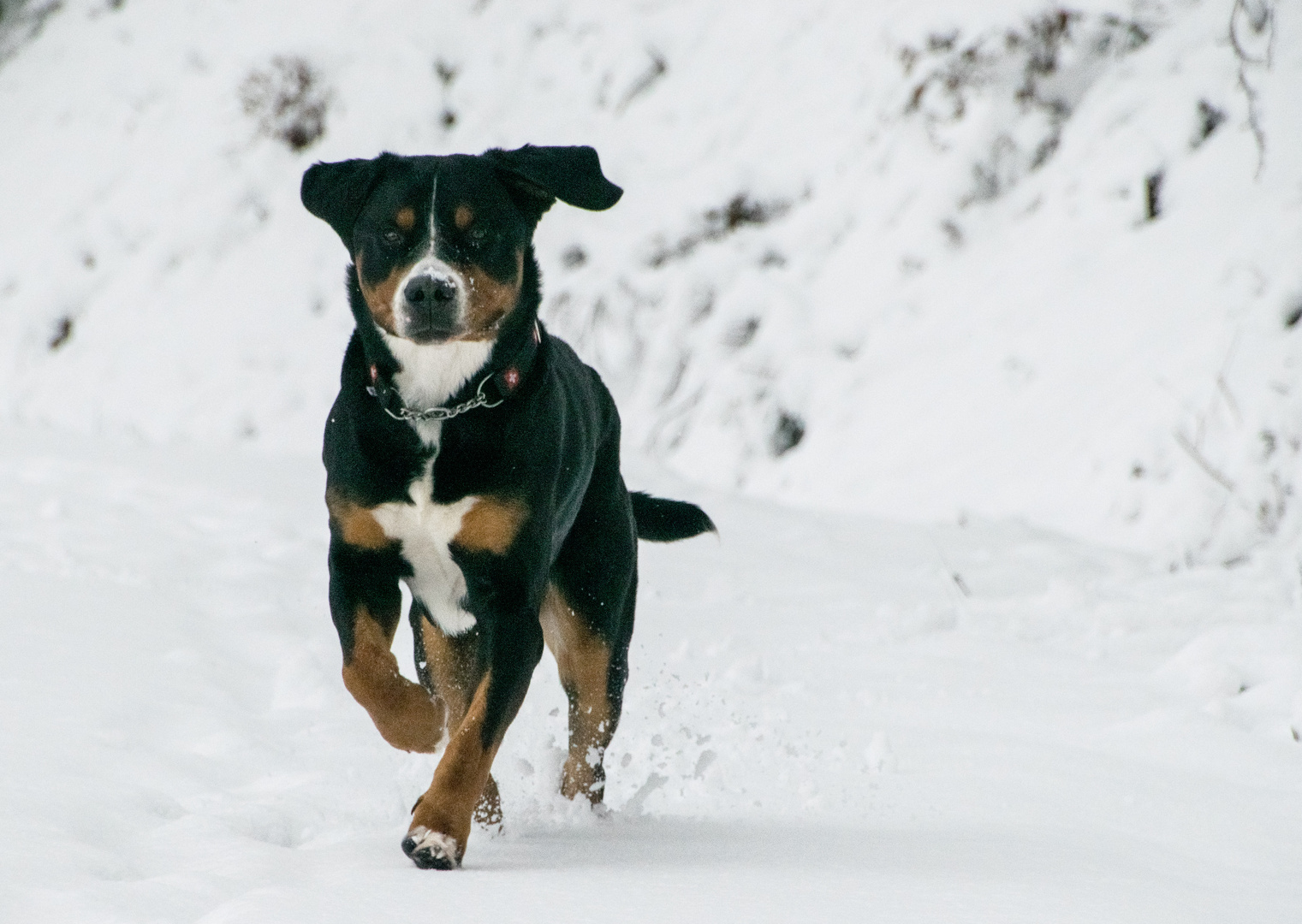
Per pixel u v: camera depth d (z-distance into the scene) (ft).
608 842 17.28
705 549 38.40
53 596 28.17
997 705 25.61
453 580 19.11
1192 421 42.52
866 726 23.86
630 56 63.36
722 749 22.20
